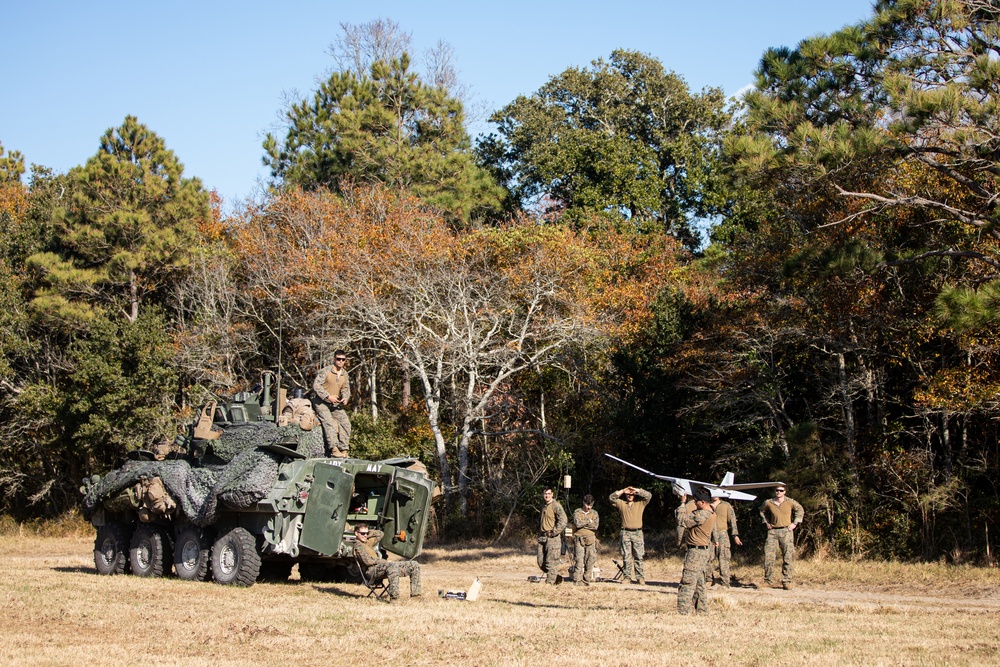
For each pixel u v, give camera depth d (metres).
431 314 30.42
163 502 16.94
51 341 38.75
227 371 34.38
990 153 18.45
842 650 10.93
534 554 26.69
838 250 20.55
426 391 30.33
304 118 46.94
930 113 17.67
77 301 37.84
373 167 43.16
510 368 30.53
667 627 12.54
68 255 40.59
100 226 38.81
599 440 30.91
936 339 24.03
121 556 18.19
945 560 22.53
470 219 44.12
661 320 29.92
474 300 30.97
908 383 25.55
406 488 17.50
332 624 12.20
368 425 30.50
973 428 25.22
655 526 30.66
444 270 31.16
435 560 25.75
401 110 47.72
